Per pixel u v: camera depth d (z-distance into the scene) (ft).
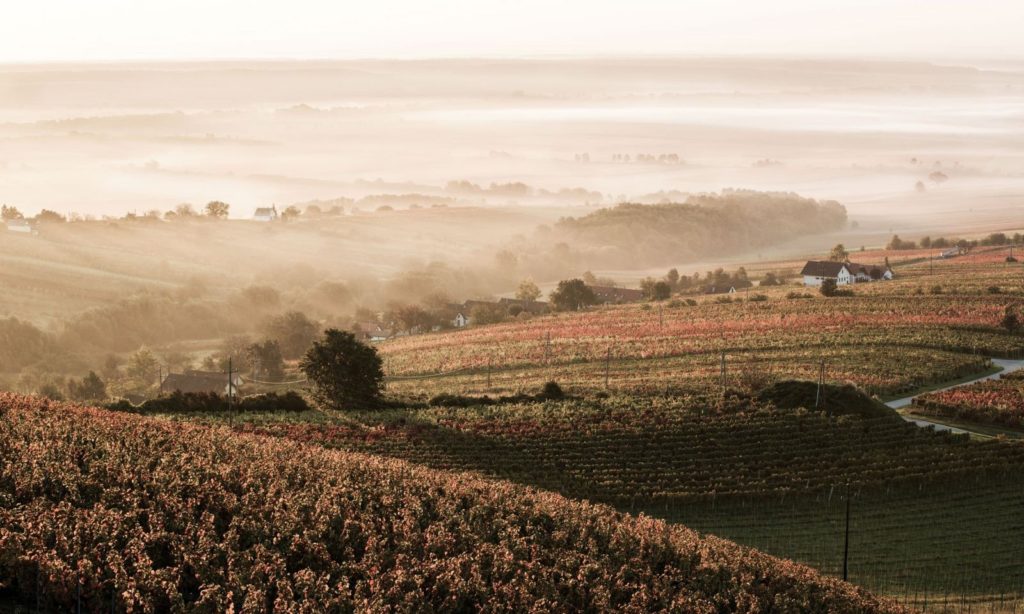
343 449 296.51
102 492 213.25
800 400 351.05
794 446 310.04
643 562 204.44
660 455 301.02
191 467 232.12
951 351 470.80
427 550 199.21
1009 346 469.98
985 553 243.81
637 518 237.86
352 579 187.01
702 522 260.21
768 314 571.28
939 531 256.93
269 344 546.26
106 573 178.09
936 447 310.24
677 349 497.46
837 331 512.63
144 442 255.50
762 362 459.32
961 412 360.69
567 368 479.00
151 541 189.67
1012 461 301.02
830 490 276.82
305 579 177.17
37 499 201.77
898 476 284.00
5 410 276.82
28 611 169.58
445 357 526.98
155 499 211.00
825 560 237.86
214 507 211.20
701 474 285.43
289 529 199.11
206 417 339.57
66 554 180.14
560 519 222.48
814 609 193.67
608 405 356.79
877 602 201.98
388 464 256.93
